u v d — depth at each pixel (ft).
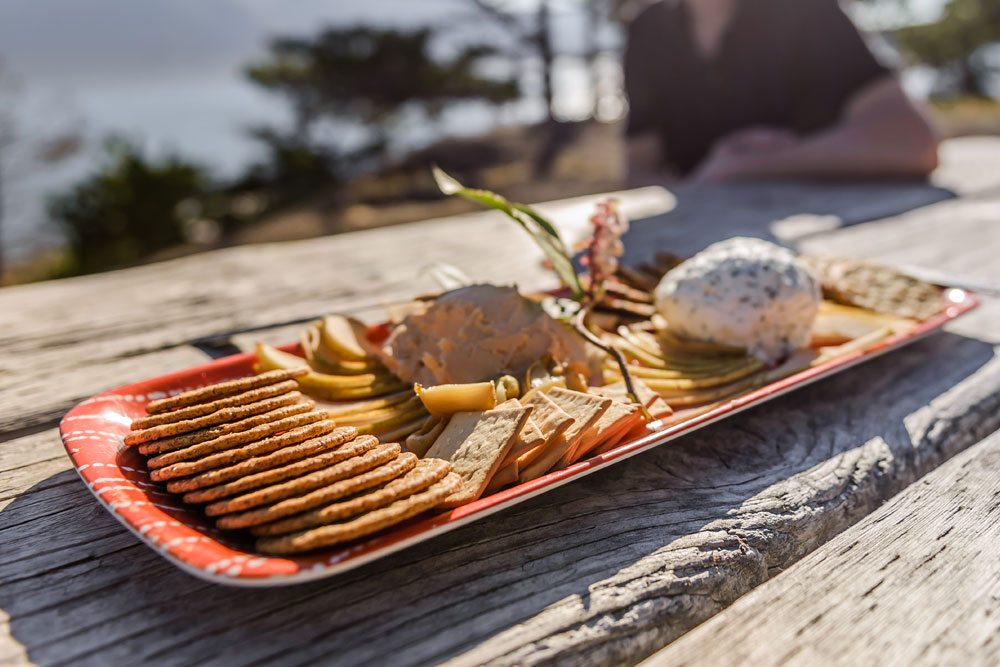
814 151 3.56
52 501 1.02
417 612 0.83
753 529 0.97
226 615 0.83
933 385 1.32
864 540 0.95
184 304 1.89
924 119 3.45
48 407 1.29
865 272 1.57
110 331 1.67
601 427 1.00
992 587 0.87
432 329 1.21
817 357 1.30
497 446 0.91
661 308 1.38
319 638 0.80
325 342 1.33
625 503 1.00
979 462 1.10
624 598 0.86
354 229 10.52
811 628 0.83
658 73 4.66
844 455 1.12
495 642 0.80
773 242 2.33
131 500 0.84
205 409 0.93
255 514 0.79
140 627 0.82
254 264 2.33
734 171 3.76
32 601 0.85
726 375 1.22
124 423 1.04
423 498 0.81
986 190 3.20
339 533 0.77
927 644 0.81
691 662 0.79
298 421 0.91
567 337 1.22
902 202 2.97
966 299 1.50
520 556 0.91
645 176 4.84
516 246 2.45
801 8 3.85
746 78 4.18
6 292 2.04
